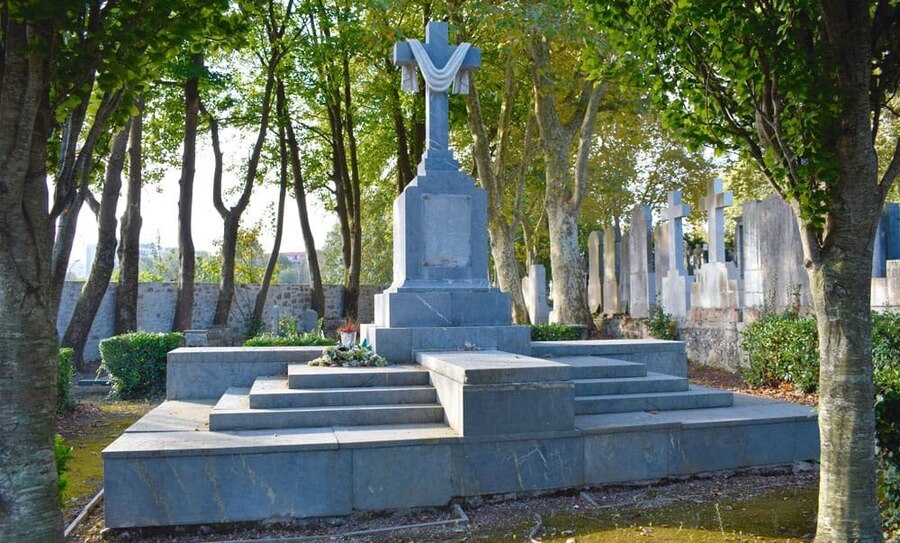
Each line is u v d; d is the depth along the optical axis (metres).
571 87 18.16
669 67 5.45
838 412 4.57
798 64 4.61
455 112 23.12
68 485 5.52
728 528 5.63
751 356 12.50
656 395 8.29
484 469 6.66
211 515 6.11
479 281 10.20
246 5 5.66
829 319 4.62
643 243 18.58
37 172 3.58
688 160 33.19
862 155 4.52
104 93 4.15
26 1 3.43
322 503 6.33
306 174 28.98
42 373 3.52
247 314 25.78
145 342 13.56
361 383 7.99
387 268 45.28
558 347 10.21
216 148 23.30
